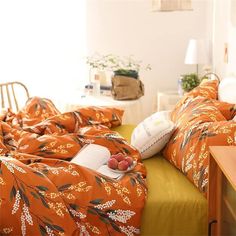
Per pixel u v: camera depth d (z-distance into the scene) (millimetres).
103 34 4020
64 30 3924
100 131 2215
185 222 1580
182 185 1713
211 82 2654
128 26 4008
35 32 3914
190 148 1750
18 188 1336
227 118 2043
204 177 1599
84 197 1471
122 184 1577
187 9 2820
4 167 1364
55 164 1696
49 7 3867
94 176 1549
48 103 2705
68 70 4023
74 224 1382
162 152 2109
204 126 1766
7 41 3924
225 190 1405
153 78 4094
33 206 1322
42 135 2123
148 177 1808
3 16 3871
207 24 3906
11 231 1319
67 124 2297
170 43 4035
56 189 1411
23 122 2434
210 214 1510
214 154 1385
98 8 3965
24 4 3850
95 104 3250
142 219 1567
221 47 3164
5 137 2064
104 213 1469
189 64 3885
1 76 3996
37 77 4023
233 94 2258
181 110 2240
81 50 3986
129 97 3391
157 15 3984
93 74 3879
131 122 3314
